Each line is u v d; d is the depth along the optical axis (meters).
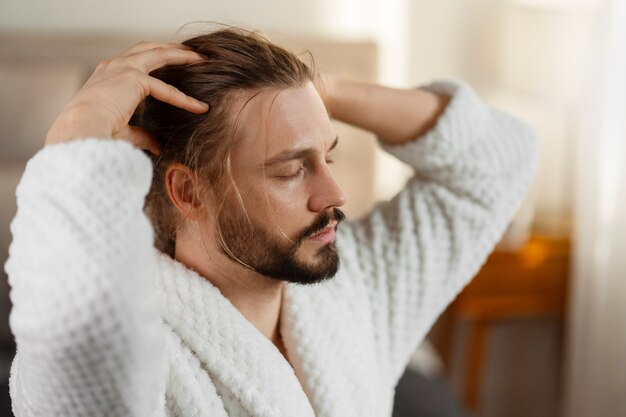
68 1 2.57
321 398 1.00
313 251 0.92
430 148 1.10
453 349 2.95
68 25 2.59
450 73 2.83
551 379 3.13
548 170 2.83
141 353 0.67
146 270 0.68
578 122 2.79
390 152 1.14
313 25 2.72
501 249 2.77
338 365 1.03
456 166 1.11
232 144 0.90
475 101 1.13
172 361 0.88
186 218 0.95
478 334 2.83
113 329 0.64
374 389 1.06
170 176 0.93
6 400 1.89
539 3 2.56
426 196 1.13
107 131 0.75
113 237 0.66
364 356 1.06
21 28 2.56
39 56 2.50
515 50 2.63
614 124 2.56
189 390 0.88
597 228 2.64
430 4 2.77
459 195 1.12
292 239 0.91
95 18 2.60
